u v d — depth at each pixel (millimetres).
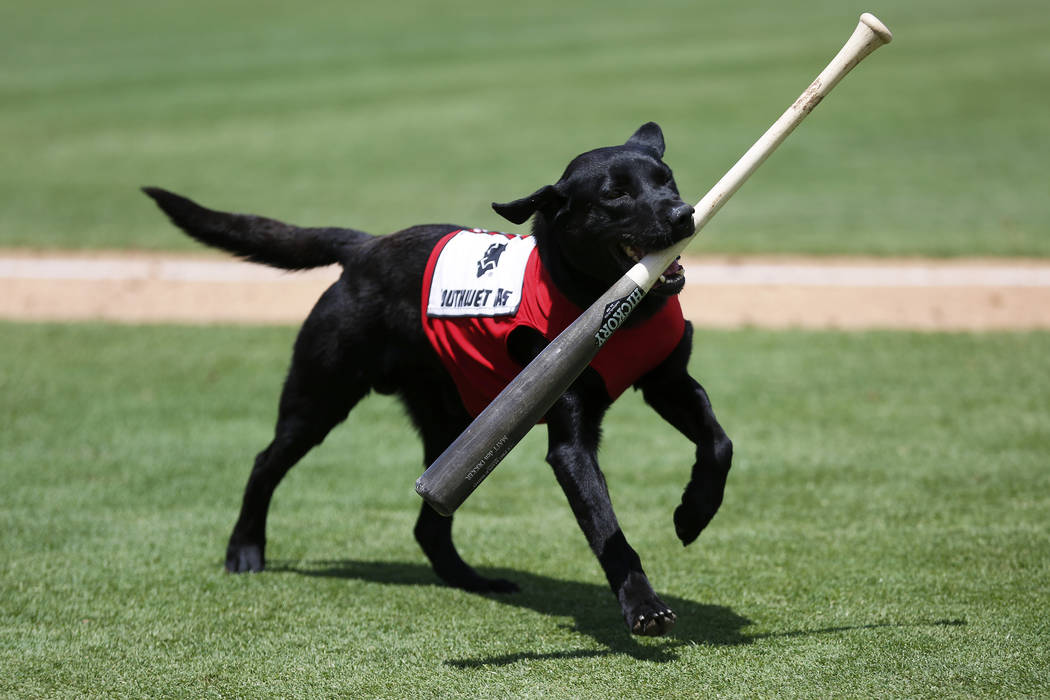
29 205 25484
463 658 6695
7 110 36969
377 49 47375
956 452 10930
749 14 54312
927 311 17234
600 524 6723
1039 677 6090
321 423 8430
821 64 40219
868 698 5914
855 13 53406
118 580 8125
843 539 8695
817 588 7680
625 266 6941
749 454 11180
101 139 32625
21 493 10117
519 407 6312
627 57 43312
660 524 9328
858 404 12789
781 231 22391
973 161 27781
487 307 7387
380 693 6211
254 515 8484
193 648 6895
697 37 47625
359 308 8156
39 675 6504
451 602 7766
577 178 6957
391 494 10398
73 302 18688
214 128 33875
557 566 8555
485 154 29500
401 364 8164
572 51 45188
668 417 7285
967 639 6648
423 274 7879
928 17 51312
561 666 6531
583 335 6348
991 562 7988
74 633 7133
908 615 7086
